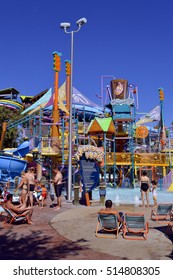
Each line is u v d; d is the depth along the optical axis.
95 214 12.39
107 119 31.14
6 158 20.75
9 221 10.79
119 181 34.06
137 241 7.89
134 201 18.50
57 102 30.73
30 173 15.02
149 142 46.28
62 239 8.10
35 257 6.40
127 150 40.00
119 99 35.69
